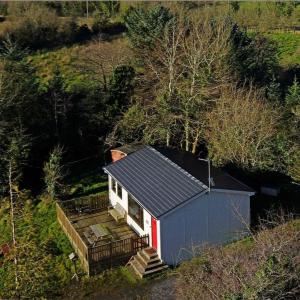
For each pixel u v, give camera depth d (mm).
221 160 32156
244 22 66250
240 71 41500
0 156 32375
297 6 72750
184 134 36250
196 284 20609
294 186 32344
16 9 60062
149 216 25797
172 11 50875
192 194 25172
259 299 17484
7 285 23000
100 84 43719
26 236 25688
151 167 29062
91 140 39219
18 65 38812
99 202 31172
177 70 37969
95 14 64750
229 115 32656
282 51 60500
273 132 32688
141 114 36750
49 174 32531
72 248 27375
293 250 20781
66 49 55250
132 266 25266
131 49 46062
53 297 23469
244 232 26812
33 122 36688
